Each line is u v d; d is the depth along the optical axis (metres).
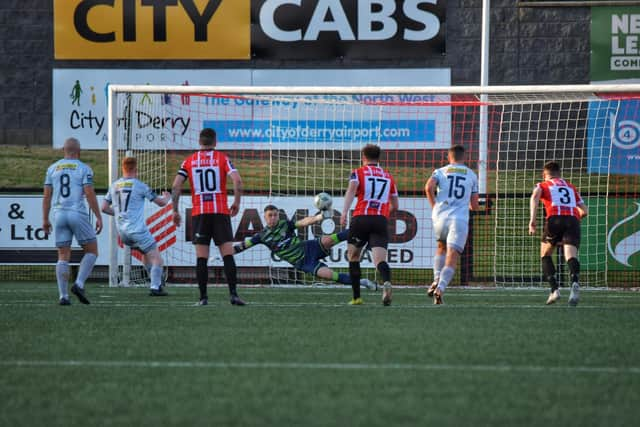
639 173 46.59
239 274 46.34
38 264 46.72
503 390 17.16
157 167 51.16
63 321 27.45
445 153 53.31
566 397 16.55
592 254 45.12
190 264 46.72
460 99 56.22
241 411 15.43
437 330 25.45
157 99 52.06
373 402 16.12
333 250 45.62
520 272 46.06
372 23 56.84
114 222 44.00
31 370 19.23
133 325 26.50
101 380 18.14
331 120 51.34
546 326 26.56
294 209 45.94
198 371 19.09
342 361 20.27
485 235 47.03
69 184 32.59
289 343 22.84
